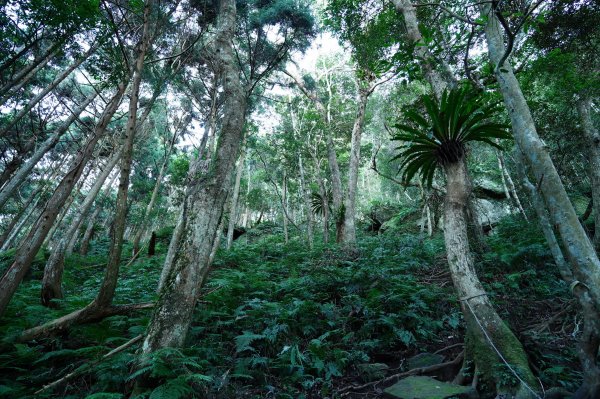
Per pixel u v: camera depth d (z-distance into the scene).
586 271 2.13
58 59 9.20
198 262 3.36
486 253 6.79
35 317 4.13
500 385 2.60
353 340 4.19
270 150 16.59
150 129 16.27
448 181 3.49
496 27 3.10
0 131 7.77
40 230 3.25
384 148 22.94
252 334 3.73
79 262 10.78
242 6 8.96
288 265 8.20
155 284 7.06
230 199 19.72
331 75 19.42
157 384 2.72
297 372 3.49
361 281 5.58
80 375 3.15
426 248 8.08
